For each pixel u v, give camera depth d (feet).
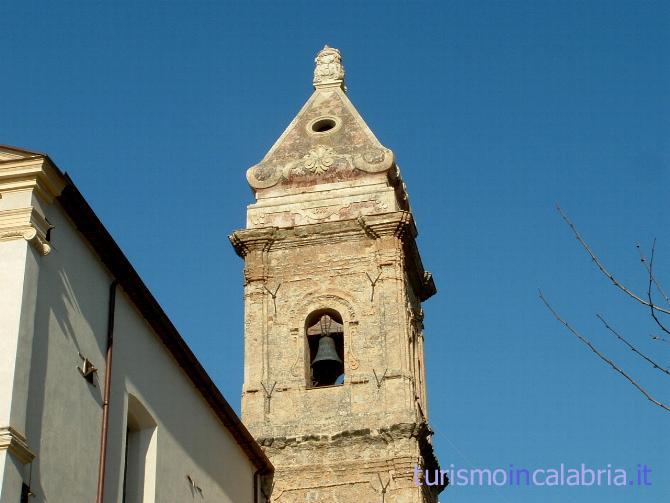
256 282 157.69
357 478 142.92
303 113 173.58
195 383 110.93
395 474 142.10
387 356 149.79
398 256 155.63
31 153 83.87
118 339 94.53
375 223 156.56
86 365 87.97
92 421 87.97
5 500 74.08
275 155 168.35
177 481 104.12
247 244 159.22
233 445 122.42
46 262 83.92
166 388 104.06
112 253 92.79
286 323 154.92
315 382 154.92
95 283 91.76
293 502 142.82
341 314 154.20
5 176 83.56
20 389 77.46
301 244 158.92
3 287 80.28
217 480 115.55
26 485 77.00
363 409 146.92
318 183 163.53
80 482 84.84
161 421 101.71
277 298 156.56
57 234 86.28
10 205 83.10
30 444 78.13
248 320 155.74
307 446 145.38
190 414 109.70
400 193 166.71
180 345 105.29
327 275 156.46
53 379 82.58
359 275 155.63
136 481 98.37
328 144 167.63
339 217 159.94
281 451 145.69
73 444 84.43
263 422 148.25
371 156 163.43
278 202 162.71
